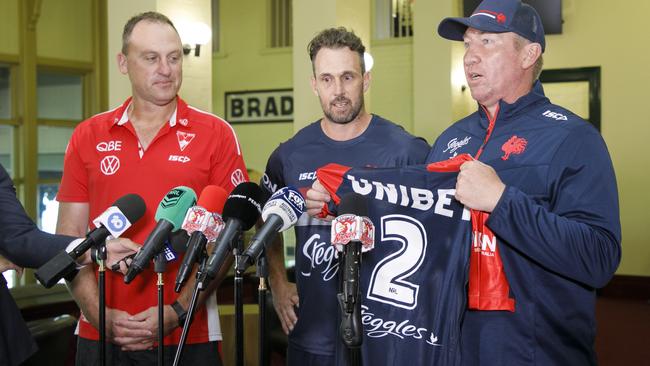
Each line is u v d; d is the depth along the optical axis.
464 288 1.80
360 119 2.41
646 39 8.52
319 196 1.99
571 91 8.81
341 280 1.58
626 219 8.63
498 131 1.90
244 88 11.46
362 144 2.38
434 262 1.85
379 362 1.87
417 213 1.87
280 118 11.27
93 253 1.90
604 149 1.78
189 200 1.90
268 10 11.31
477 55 1.91
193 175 2.38
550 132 1.81
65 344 3.22
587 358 1.82
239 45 11.48
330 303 2.31
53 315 4.95
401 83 9.98
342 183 1.92
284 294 2.52
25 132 10.06
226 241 1.69
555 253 1.67
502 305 1.79
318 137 2.44
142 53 2.33
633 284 8.57
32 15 10.00
